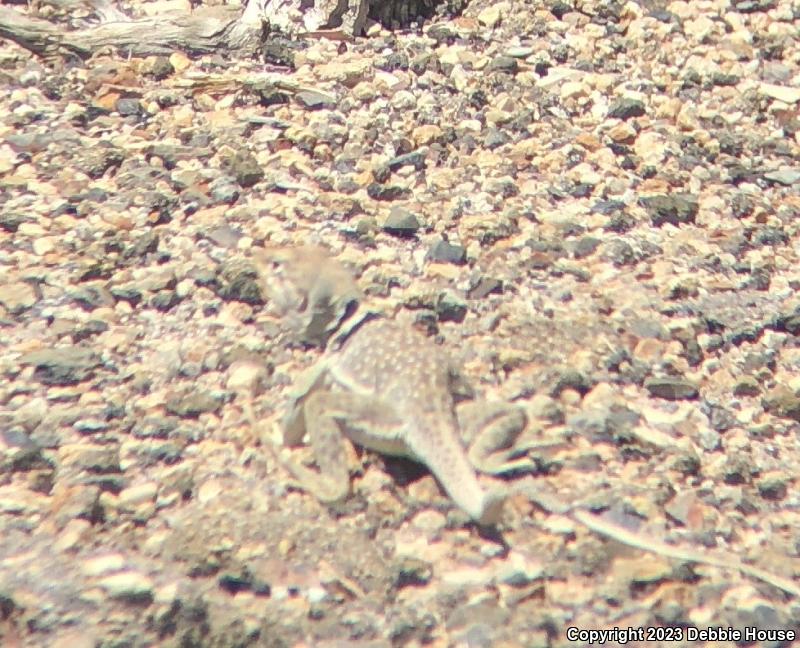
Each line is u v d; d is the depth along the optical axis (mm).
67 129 18312
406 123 19078
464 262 16531
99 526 12445
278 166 17938
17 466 12992
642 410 14531
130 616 11625
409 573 12195
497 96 19859
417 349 13141
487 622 11750
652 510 13008
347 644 11562
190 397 14039
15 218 16500
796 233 17844
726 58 21203
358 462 13312
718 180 18688
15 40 19812
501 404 13195
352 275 15891
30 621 11516
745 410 14758
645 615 11953
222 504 12773
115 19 20797
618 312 15953
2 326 14867
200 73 19812
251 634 11562
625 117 19750
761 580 12406
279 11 21172
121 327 15016
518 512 12930
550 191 18047
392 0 21531
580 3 22156
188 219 16781
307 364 14664
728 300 16391
